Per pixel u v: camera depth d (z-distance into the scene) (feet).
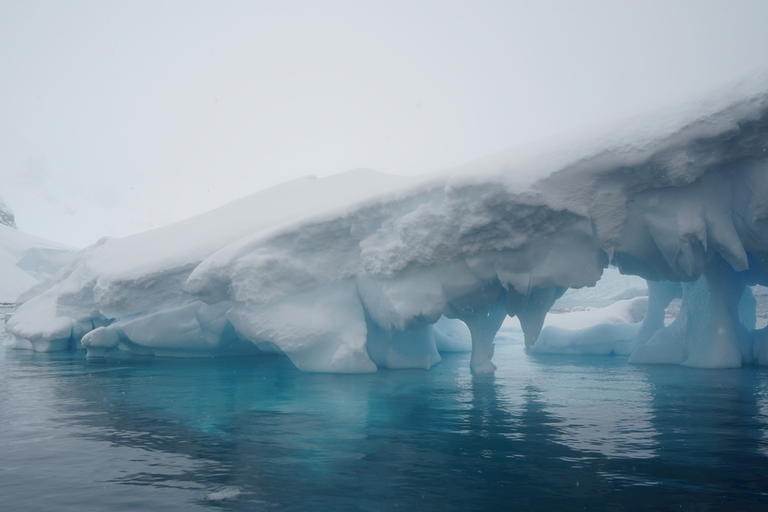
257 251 32.96
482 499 12.13
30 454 16.17
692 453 15.51
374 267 30.35
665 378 31.14
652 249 27.09
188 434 18.53
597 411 21.90
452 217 27.22
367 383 29.86
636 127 24.67
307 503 12.07
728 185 25.72
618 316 51.13
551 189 25.34
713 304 35.40
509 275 27.81
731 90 23.30
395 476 13.80
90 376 33.99
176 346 42.73
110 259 46.96
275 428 19.30
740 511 11.27
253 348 44.83
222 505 12.01
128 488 13.16
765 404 22.82
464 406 23.21
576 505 11.71
